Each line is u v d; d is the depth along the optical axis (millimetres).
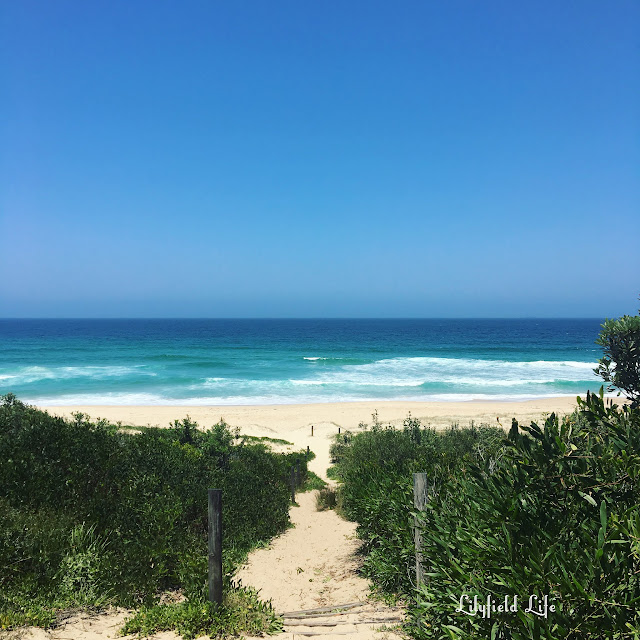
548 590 2951
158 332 151500
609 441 3529
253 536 9891
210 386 44250
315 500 14562
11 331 153875
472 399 38688
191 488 8562
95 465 7512
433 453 10789
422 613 4355
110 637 4652
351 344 99812
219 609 5281
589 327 181750
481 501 3648
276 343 103250
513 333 142125
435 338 120000
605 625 2703
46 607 4902
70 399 37844
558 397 38844
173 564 6406
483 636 3184
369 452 13523
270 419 30625
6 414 8664
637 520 2846
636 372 5934
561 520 3365
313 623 5543
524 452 3533
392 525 6512
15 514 5844
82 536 6160
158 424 28047
